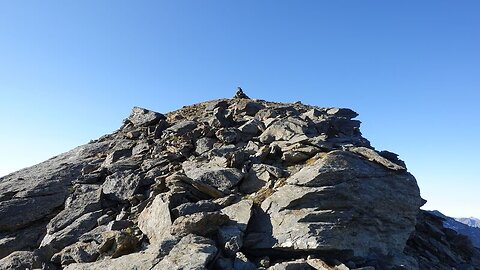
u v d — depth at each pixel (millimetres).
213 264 17234
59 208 27203
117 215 24844
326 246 18578
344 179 22344
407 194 23750
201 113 42844
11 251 23938
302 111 42906
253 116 38375
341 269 17656
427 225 29234
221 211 21531
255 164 26125
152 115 40719
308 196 21094
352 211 20938
